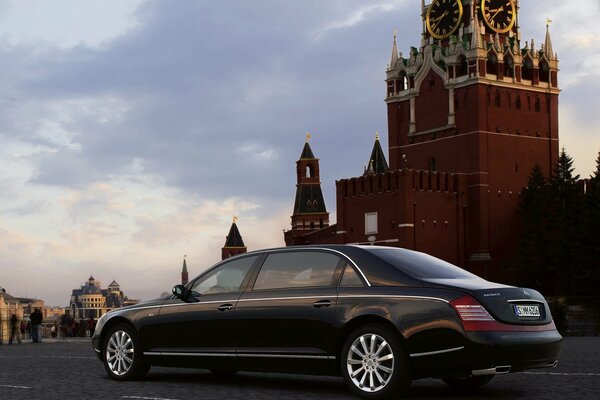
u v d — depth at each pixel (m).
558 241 84.31
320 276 13.51
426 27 101.31
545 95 99.19
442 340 11.97
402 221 88.69
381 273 12.95
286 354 13.43
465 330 11.87
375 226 91.38
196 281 15.05
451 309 12.01
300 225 141.38
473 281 12.86
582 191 92.00
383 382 12.34
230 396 12.89
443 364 12.01
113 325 15.77
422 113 99.50
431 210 90.75
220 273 14.79
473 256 92.88
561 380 14.62
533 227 87.69
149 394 13.20
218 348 14.24
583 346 27.89
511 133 96.06
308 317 13.24
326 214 141.62
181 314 14.77
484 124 94.31
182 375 16.45
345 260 13.38
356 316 12.72
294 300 13.47
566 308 43.03
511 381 14.69
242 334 13.96
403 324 12.24
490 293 12.18
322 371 13.13
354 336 12.69
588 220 78.94
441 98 97.44
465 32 97.50
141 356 15.22
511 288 12.49
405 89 102.25
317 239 108.62
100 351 15.95
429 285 12.42
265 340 13.70
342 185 94.88
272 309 13.66
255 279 14.22
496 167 94.69
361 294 12.87
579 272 79.62
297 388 14.08
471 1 96.94
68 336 61.38
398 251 13.66
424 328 12.09
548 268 84.62
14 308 57.16
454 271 13.40
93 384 14.80
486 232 93.19
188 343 14.65
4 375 16.62
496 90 95.50
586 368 16.97
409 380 12.27
